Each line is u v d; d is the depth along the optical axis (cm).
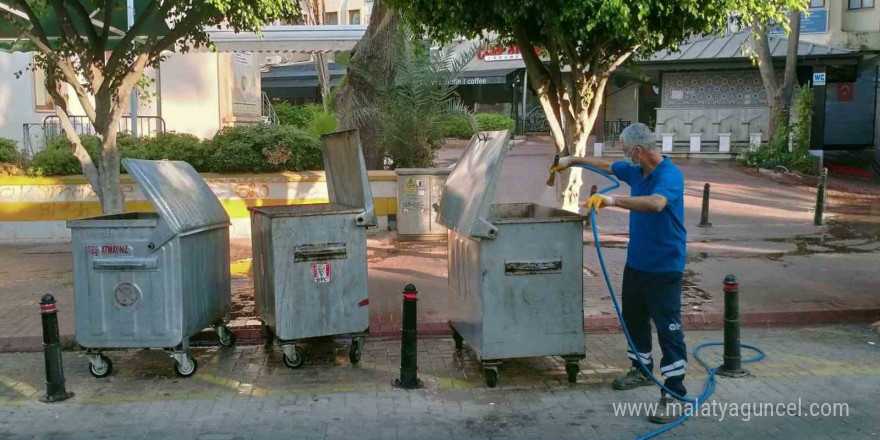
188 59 1856
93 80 924
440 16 891
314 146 1353
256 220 703
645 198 534
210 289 696
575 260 609
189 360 651
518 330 607
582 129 949
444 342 752
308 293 656
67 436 530
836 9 2650
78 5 927
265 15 883
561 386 622
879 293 907
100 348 636
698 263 1090
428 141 1490
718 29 894
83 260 629
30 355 723
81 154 923
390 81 1445
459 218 634
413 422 552
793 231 1365
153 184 638
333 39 1577
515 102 3109
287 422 554
